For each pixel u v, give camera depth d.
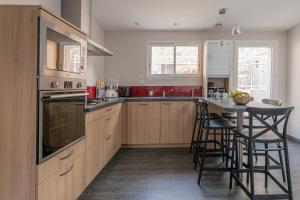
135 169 3.59
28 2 2.40
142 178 3.24
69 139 2.18
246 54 5.63
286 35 5.53
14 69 1.68
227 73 5.21
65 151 2.10
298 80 5.11
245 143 2.87
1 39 1.68
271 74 5.53
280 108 2.41
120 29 5.34
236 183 3.03
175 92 5.55
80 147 2.46
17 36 1.68
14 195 1.70
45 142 1.76
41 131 1.71
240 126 2.98
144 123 4.80
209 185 3.00
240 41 5.39
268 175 3.00
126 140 4.79
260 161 3.93
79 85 2.42
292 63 5.33
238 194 2.74
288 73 5.50
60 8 3.12
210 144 4.43
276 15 4.69
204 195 2.71
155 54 5.57
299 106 5.09
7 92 1.69
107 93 4.78
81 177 2.49
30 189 1.69
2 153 1.70
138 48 5.49
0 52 1.69
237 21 4.92
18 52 1.68
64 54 2.08
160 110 4.80
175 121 4.80
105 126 3.39
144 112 4.79
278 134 2.52
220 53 5.20
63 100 2.04
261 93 5.68
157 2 4.14
